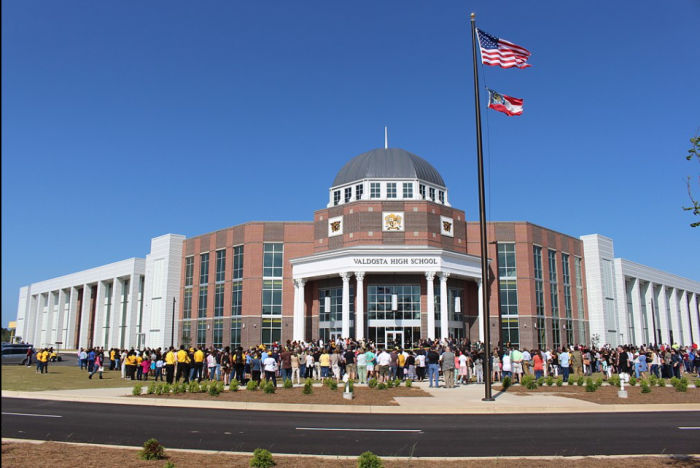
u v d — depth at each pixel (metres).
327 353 34.31
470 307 56.97
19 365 52.53
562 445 12.77
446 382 27.34
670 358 34.97
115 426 15.28
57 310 101.44
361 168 59.31
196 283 65.06
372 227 54.16
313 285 56.88
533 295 58.19
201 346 34.59
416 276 52.22
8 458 10.41
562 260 64.75
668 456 11.27
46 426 15.13
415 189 57.72
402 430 14.97
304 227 58.75
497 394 24.36
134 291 77.19
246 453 11.42
